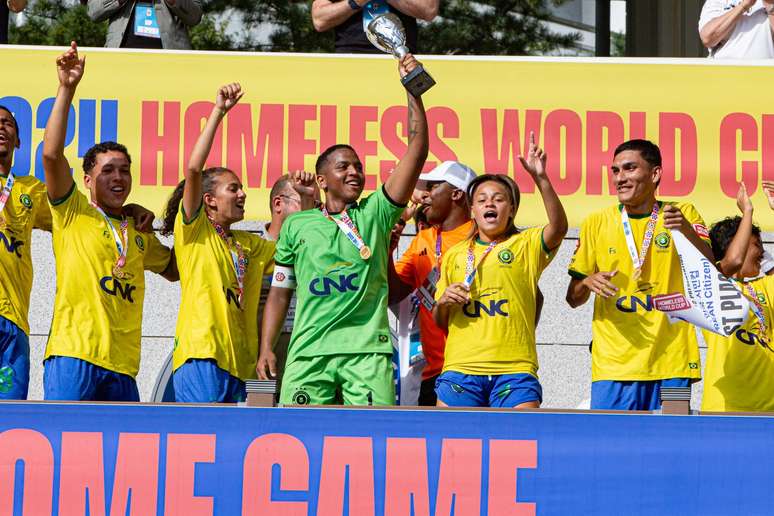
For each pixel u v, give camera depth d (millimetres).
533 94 28438
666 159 28312
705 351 27781
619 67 28500
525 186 28203
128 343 23672
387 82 28469
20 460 19844
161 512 19734
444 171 25125
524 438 19719
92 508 19750
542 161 22828
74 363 22938
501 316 22672
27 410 19938
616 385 23094
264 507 19688
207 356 23219
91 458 19828
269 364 22609
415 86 22172
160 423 19891
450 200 25078
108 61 28391
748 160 28281
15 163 28047
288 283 23031
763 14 29969
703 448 19609
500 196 23094
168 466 19797
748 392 23438
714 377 23641
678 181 28234
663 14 42000
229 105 23344
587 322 28047
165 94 28359
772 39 29906
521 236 23188
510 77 28500
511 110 28406
